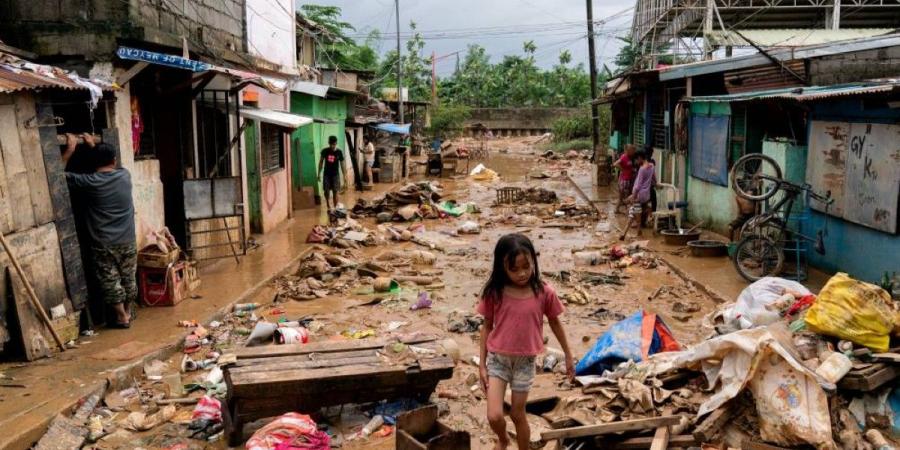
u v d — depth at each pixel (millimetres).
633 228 15586
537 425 5730
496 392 4637
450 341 7246
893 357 5258
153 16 9680
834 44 12641
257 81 10484
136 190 9328
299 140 20406
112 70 8758
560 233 15711
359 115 29406
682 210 16266
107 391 6367
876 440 4906
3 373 6469
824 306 5699
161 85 11031
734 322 6898
